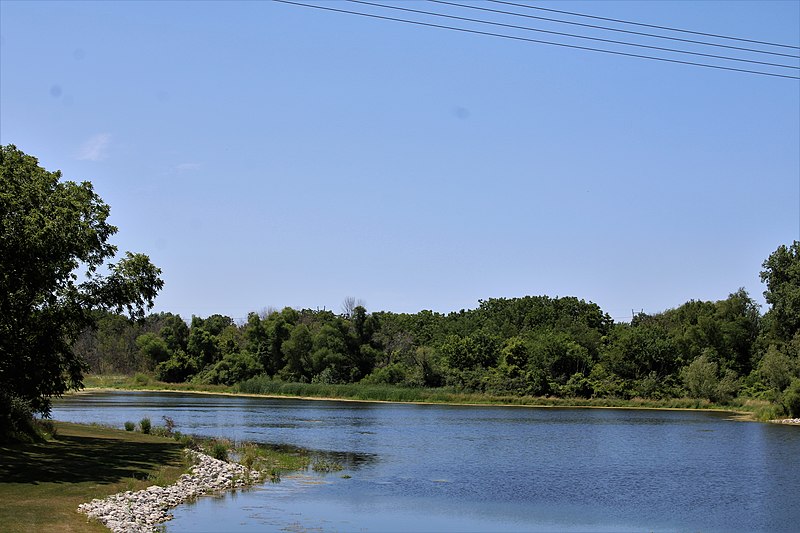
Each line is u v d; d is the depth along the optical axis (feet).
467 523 112.88
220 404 389.39
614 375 463.01
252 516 108.68
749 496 139.74
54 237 134.00
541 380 460.96
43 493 105.29
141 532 92.32
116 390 538.88
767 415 329.52
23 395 166.71
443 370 495.00
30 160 153.69
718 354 492.13
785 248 454.81
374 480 150.20
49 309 162.91
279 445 205.77
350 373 526.16
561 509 125.59
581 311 624.59
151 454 154.81
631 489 146.61
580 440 239.71
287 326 556.10
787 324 442.09
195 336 579.89
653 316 649.61
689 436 255.09
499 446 218.79
